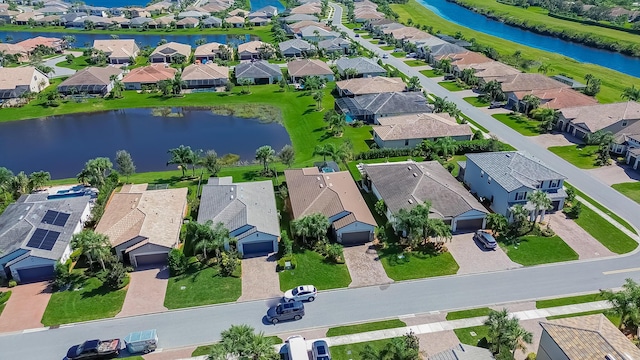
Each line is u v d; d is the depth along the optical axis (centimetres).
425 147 9312
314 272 6159
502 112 11744
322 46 17375
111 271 5888
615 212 7456
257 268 6266
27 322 5422
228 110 12356
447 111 11012
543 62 15900
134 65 16438
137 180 8569
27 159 9731
